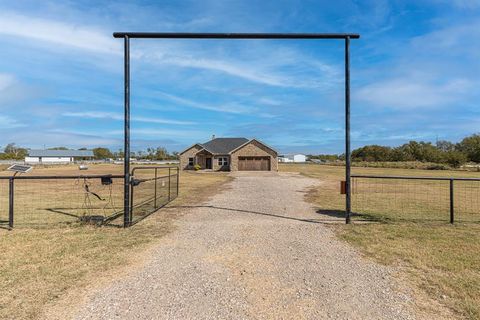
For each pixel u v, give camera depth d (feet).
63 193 51.31
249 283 13.43
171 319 10.41
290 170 147.43
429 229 23.58
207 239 20.54
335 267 15.40
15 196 47.32
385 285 13.23
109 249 18.11
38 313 10.68
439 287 13.00
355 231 22.88
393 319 10.50
